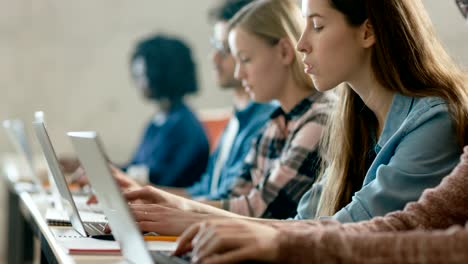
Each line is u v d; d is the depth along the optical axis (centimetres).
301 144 246
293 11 258
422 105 170
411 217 137
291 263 113
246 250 112
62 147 597
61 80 596
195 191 380
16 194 363
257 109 328
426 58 175
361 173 196
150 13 601
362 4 172
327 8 173
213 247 113
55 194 237
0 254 577
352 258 111
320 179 217
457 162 163
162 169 470
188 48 496
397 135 170
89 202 263
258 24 257
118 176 289
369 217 161
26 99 593
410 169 162
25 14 590
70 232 183
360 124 195
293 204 246
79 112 599
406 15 174
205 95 600
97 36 598
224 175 327
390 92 177
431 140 165
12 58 590
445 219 138
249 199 251
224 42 339
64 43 596
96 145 132
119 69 601
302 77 254
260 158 279
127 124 602
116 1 599
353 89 185
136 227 125
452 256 108
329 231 115
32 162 313
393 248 110
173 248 150
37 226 209
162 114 505
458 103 168
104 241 166
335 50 173
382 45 173
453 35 494
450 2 493
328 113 247
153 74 489
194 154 470
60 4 594
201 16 603
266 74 257
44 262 211
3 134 589
